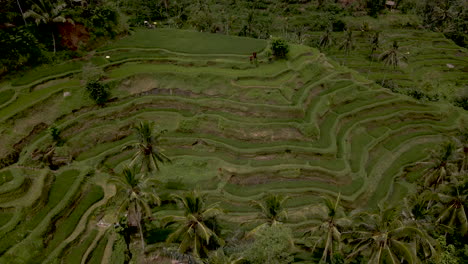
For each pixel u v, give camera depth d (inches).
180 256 1139.9
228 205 1380.4
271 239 979.9
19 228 1121.4
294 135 1642.5
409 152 1766.7
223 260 959.6
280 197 1182.9
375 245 977.5
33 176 1295.5
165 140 1585.9
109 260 1124.5
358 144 1747.0
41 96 1558.8
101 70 1753.2
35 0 1758.1
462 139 1632.6
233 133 1624.0
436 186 1338.6
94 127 1571.1
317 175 1531.7
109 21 2073.1
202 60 1919.3
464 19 3545.8
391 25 3383.4
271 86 1787.6
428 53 3061.0
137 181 1080.2
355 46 2970.0
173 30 2288.4
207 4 3262.8
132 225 1237.1
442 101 2347.4
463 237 1322.6
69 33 1857.8
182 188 1397.6
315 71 1989.4
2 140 1358.3
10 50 1616.6
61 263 1095.0
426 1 3754.9
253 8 3361.2
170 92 1781.5
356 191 1487.5
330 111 1855.3
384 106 1998.0
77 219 1219.2
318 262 1188.5
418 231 924.0
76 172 1379.2
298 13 3400.6
